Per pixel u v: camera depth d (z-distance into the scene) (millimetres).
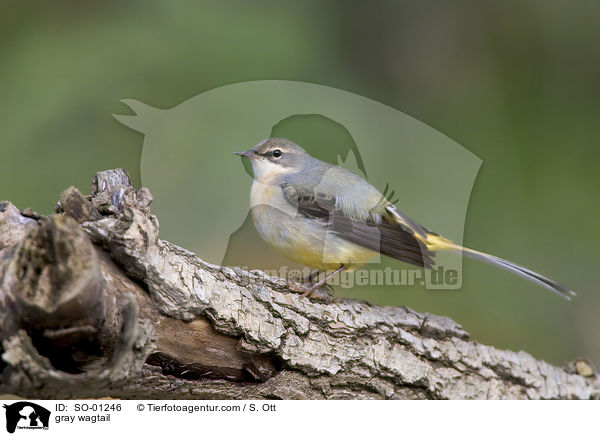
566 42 12500
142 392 5277
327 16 12398
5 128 10453
